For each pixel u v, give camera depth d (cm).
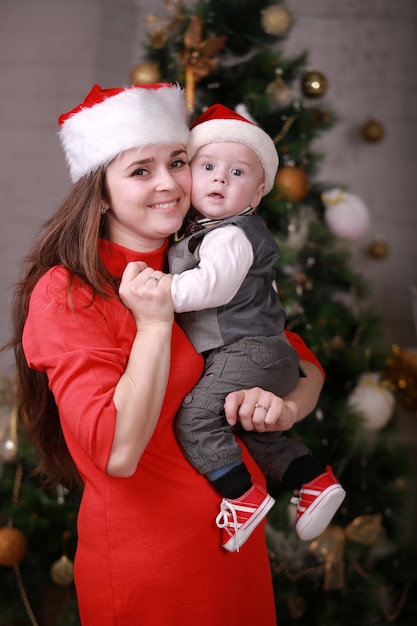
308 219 268
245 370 145
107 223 149
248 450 161
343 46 347
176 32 246
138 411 124
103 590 138
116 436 122
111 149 138
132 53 337
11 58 336
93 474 140
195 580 138
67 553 262
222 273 138
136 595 136
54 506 257
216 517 141
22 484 262
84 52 337
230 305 147
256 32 248
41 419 163
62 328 129
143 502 137
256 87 246
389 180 352
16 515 255
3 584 267
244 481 142
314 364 176
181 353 143
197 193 156
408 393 282
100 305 134
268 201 246
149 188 140
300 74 261
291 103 260
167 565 136
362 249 350
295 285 266
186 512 139
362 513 278
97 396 123
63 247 139
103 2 336
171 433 143
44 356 129
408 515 310
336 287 279
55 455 170
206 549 140
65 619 263
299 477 157
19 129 337
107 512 137
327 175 349
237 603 148
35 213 338
